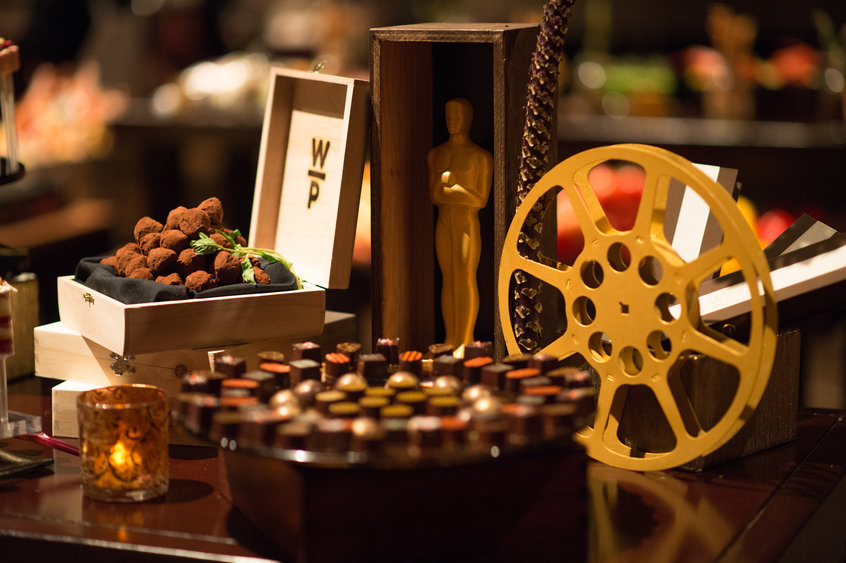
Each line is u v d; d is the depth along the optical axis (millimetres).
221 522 1670
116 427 1696
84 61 4469
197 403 1586
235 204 4559
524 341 1821
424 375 1752
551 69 1771
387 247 1936
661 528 1651
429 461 1535
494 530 1607
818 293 1757
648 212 1700
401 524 1585
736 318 1772
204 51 4605
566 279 1768
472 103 1969
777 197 3699
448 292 1940
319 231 1991
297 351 1729
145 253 1892
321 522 1569
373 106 1910
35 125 4027
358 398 1630
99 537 1643
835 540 1781
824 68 3598
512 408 1564
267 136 2062
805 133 3434
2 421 1881
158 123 4031
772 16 3977
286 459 1543
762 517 1668
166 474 1734
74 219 3914
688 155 3463
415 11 4199
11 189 3709
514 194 1836
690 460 1715
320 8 4305
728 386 1759
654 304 1707
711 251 1670
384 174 1920
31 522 1671
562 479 1622
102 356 1878
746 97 3602
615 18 4148
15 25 4520
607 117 3686
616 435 1768
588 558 1604
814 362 3506
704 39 4082
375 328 1948
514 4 4109
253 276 1875
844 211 3619
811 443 1849
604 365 1753
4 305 1863
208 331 1824
